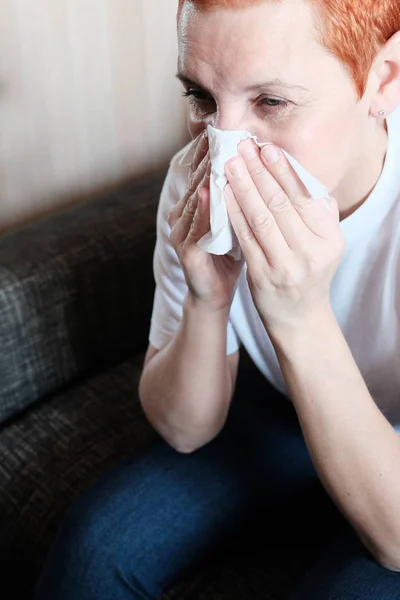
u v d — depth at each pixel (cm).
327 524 107
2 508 114
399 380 93
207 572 100
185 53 69
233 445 105
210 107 75
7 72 137
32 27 136
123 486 99
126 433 120
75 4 138
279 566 100
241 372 117
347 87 70
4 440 121
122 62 148
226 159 72
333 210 77
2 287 120
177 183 97
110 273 130
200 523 99
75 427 121
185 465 102
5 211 150
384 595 82
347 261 89
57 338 127
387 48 72
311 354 82
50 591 96
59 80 143
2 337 121
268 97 69
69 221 133
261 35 65
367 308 91
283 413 110
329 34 66
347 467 82
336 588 83
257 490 101
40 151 148
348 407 82
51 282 124
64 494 111
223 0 65
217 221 75
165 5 147
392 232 86
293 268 77
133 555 95
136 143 159
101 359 135
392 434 83
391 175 84
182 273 98
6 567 116
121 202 139
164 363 99
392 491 81
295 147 71
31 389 127
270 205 74
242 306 97
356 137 75
